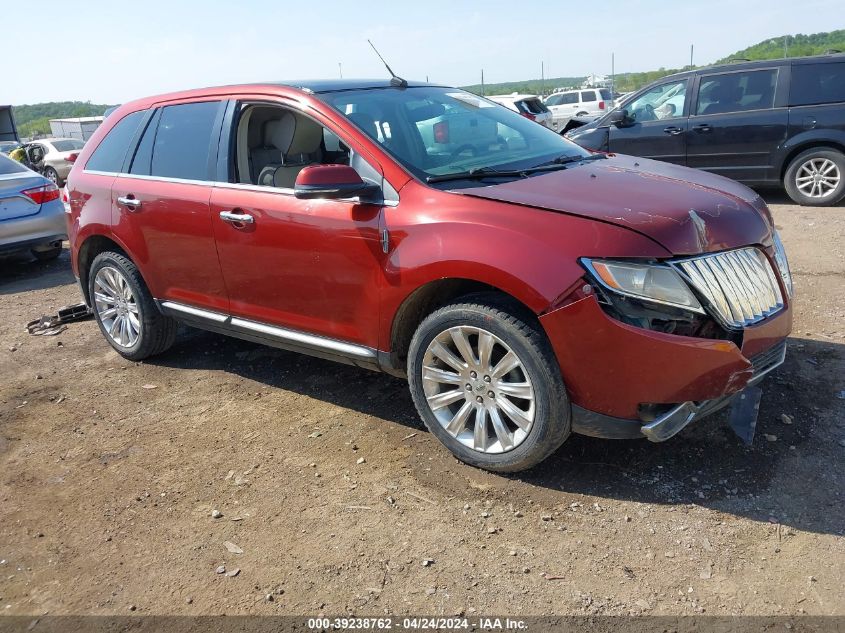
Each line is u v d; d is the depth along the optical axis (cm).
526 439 300
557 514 290
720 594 242
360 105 376
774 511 281
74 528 307
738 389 280
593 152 424
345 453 350
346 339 358
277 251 370
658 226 277
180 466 352
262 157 408
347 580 262
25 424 411
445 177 330
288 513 305
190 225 412
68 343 550
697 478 306
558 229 282
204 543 290
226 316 419
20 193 789
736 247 296
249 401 419
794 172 895
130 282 468
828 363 402
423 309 335
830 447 319
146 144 453
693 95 944
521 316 290
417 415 383
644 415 280
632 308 270
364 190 327
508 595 249
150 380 464
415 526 290
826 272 589
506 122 424
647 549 266
